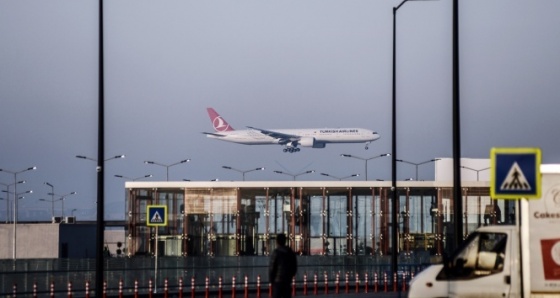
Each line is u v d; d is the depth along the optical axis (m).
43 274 137.50
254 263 169.88
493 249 65.56
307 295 139.88
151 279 146.12
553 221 60.91
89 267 162.25
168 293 143.62
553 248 60.94
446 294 66.00
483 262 65.56
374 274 169.25
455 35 89.94
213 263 168.50
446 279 66.19
